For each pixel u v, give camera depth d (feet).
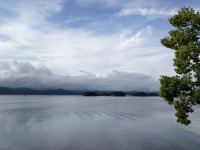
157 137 158.81
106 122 235.40
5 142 140.26
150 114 322.34
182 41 62.08
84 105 518.78
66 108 424.05
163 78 62.90
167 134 169.27
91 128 195.62
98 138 153.89
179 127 201.46
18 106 477.36
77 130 184.65
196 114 302.86
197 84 59.82
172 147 132.16
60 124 217.56
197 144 139.13
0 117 273.75
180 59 58.85
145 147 131.44
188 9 62.90
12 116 285.84
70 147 129.80
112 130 186.60
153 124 222.89
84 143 139.33
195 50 57.41
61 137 155.53
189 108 60.23
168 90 61.36
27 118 264.31
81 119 258.57
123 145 135.74
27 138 151.64
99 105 522.06
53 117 276.21
